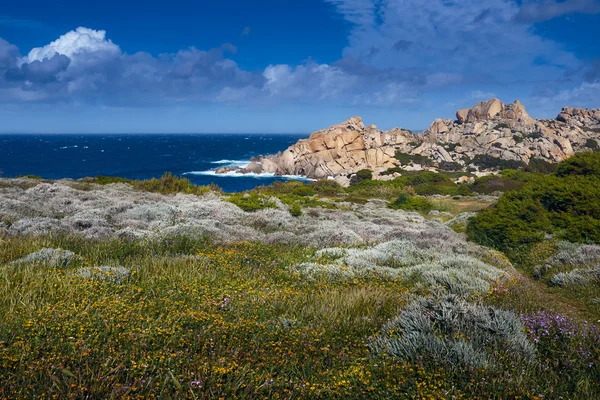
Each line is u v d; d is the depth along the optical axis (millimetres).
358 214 27609
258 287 8992
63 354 4953
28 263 9484
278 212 22734
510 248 16734
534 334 6688
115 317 6102
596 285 10758
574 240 16125
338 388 4684
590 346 6297
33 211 18016
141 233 14500
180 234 14523
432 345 5785
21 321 5742
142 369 4770
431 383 4996
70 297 7012
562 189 18953
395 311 7797
